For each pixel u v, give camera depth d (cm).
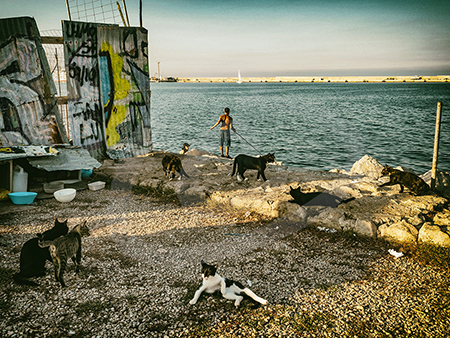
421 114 3234
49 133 962
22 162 794
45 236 434
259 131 2156
